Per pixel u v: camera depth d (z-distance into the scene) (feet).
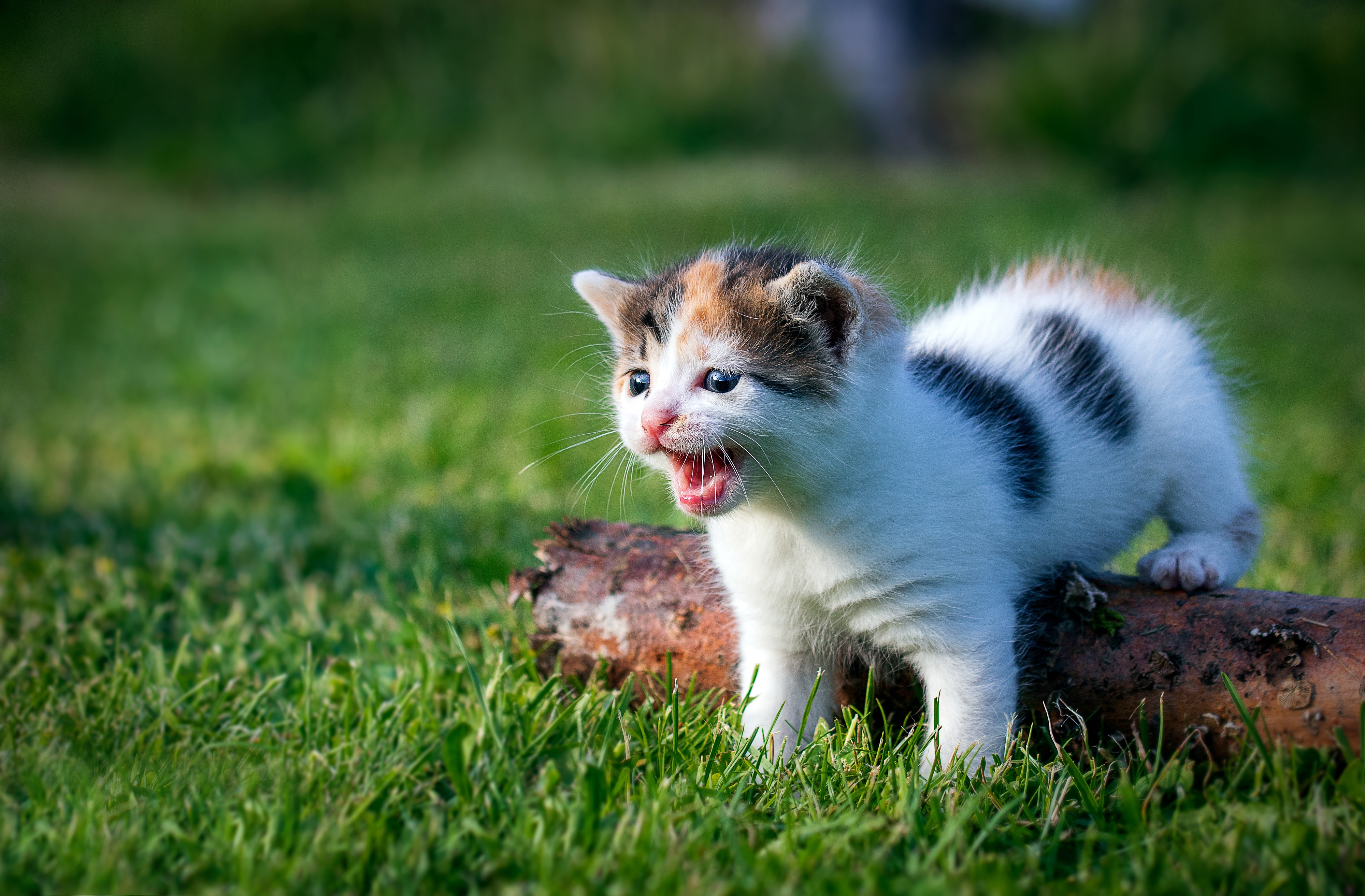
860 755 2.51
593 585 2.64
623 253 5.68
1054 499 2.59
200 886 2.36
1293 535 3.06
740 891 2.33
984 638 2.52
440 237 6.94
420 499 3.21
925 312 2.83
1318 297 6.14
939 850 2.36
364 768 2.49
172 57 9.92
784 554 2.53
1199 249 6.95
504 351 4.77
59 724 2.59
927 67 10.37
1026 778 2.47
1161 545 2.76
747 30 10.34
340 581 2.94
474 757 2.49
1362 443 3.64
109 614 2.82
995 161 9.34
